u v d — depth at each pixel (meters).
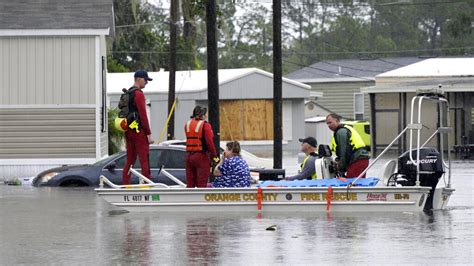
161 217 42.12
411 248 32.81
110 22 83.31
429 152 44.53
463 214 43.22
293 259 30.73
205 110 45.59
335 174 46.00
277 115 76.62
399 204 42.91
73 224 40.16
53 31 76.31
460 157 115.12
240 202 43.38
